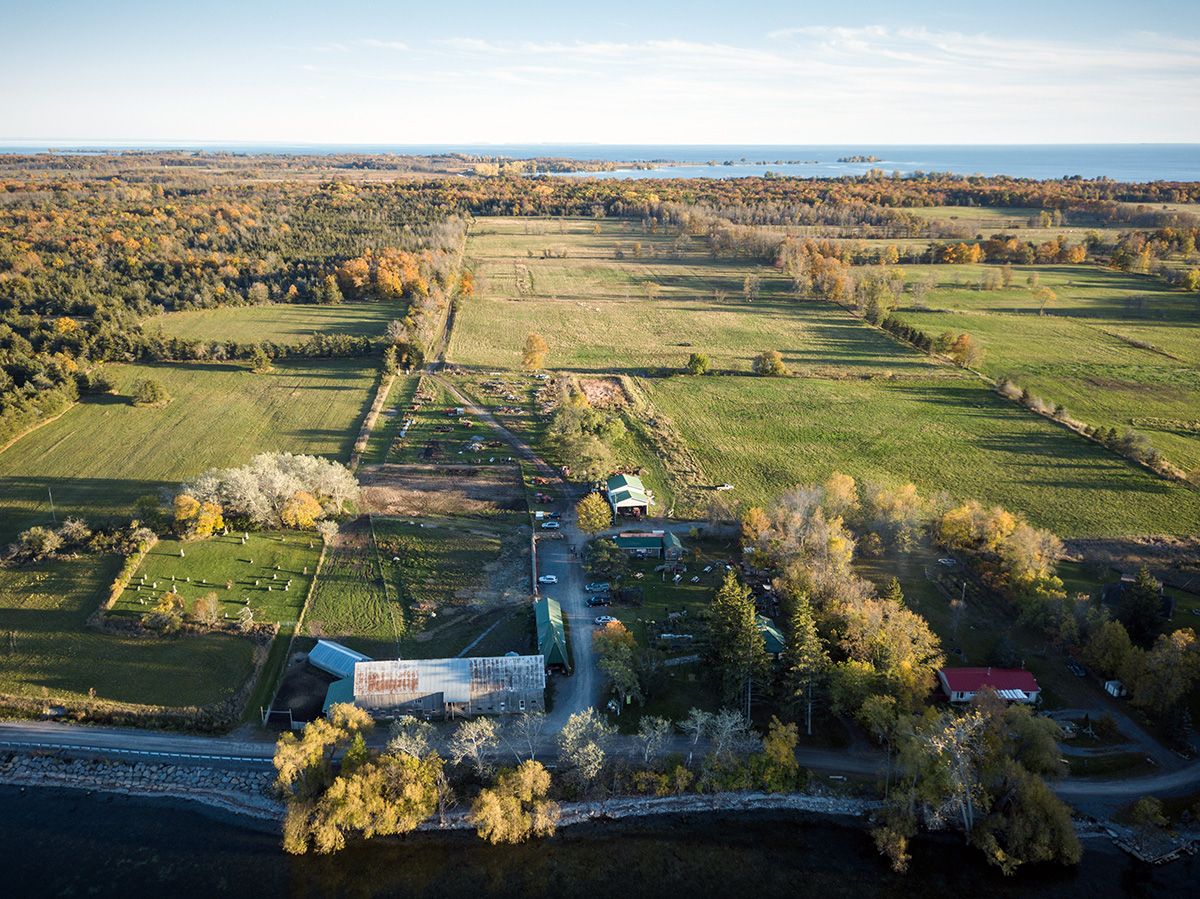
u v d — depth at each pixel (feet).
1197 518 356.79
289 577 309.01
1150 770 224.74
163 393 476.54
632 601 299.79
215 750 229.86
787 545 306.14
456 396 506.89
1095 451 427.33
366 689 240.94
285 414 467.93
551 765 226.17
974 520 326.85
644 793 221.87
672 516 362.33
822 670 239.30
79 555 313.32
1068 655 270.46
